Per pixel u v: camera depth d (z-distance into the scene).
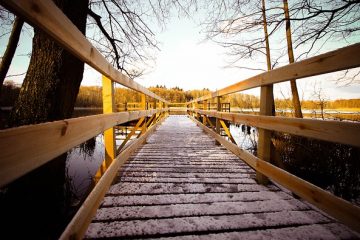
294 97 8.09
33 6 0.73
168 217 1.64
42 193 2.33
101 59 1.59
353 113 7.48
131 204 1.82
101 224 1.52
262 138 2.18
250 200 1.93
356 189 4.66
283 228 1.52
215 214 1.69
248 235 1.44
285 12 4.09
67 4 2.63
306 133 1.45
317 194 1.36
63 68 2.56
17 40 2.25
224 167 2.91
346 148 5.27
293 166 5.95
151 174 2.60
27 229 2.15
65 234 0.96
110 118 1.80
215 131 4.81
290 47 6.15
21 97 2.48
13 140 0.62
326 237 1.42
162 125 8.55
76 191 4.08
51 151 0.84
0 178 0.57
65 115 2.72
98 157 6.94
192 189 2.16
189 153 3.72
